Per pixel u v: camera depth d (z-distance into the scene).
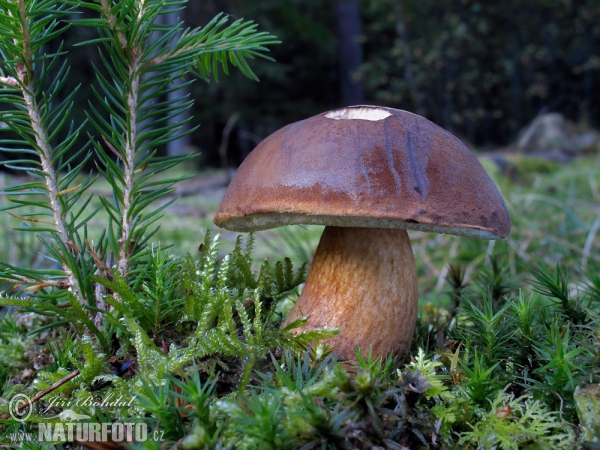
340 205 0.16
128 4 0.16
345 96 1.91
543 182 0.82
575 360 0.17
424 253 0.45
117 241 0.19
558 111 1.87
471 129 1.86
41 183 0.18
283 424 0.15
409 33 1.79
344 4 1.85
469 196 0.17
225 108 1.73
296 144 0.18
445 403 0.17
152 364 0.17
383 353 0.19
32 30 0.17
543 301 0.31
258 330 0.17
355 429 0.15
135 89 0.18
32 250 0.36
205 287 0.18
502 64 1.74
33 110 0.18
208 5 1.57
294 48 1.99
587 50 1.74
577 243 0.45
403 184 0.17
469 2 1.69
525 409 0.17
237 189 0.18
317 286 0.19
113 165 0.18
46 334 0.22
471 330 0.21
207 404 0.15
